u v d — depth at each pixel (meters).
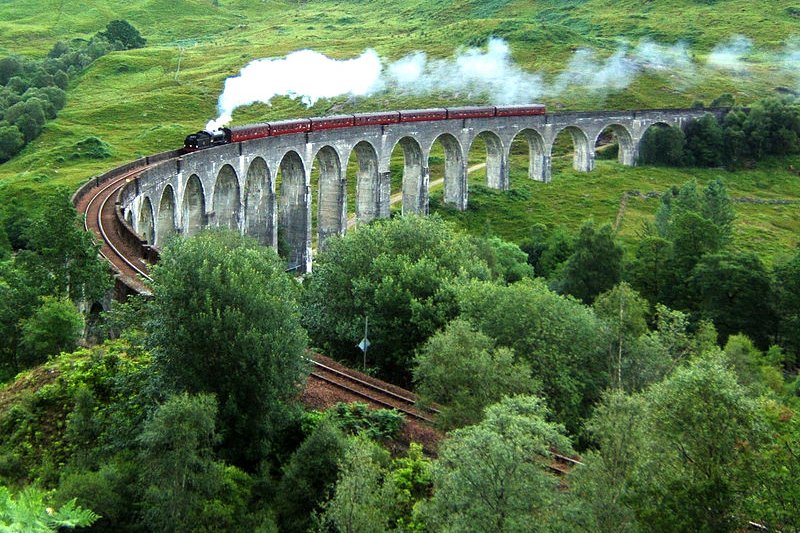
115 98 168.62
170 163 69.50
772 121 141.25
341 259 55.78
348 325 50.47
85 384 35.16
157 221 69.75
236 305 33.81
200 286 33.91
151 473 27.41
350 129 97.56
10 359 42.62
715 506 23.97
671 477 24.84
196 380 32.44
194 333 32.59
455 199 117.88
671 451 26.31
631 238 105.31
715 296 71.38
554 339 44.50
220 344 32.44
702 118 142.75
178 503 26.86
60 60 196.12
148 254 53.59
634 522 24.36
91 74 188.12
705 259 73.56
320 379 41.75
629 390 43.84
